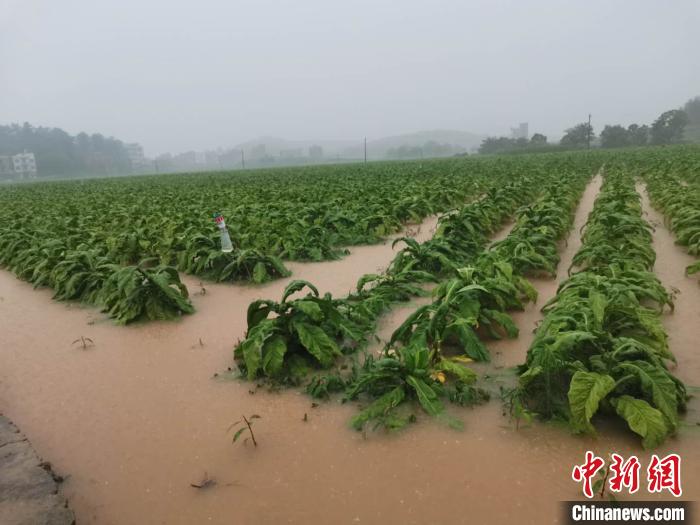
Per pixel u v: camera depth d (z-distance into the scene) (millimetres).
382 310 6762
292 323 5230
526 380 4105
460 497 3314
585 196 18875
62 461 3961
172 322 7020
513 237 8375
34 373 5668
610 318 5148
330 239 11258
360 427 4148
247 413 4500
